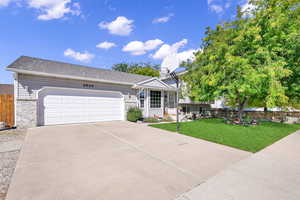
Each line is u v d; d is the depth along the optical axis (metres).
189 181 2.94
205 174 3.25
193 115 15.53
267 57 8.74
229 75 9.91
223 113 17.61
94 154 4.40
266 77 8.59
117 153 4.52
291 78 10.61
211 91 11.52
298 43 9.04
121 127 9.05
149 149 4.98
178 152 4.71
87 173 3.21
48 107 9.17
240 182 2.92
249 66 8.85
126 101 12.55
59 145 5.23
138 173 3.25
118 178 3.02
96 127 8.88
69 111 9.92
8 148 4.84
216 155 4.49
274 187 2.75
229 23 11.36
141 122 11.59
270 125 11.06
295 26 9.43
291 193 2.56
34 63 9.63
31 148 4.86
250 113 16.30
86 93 10.60
